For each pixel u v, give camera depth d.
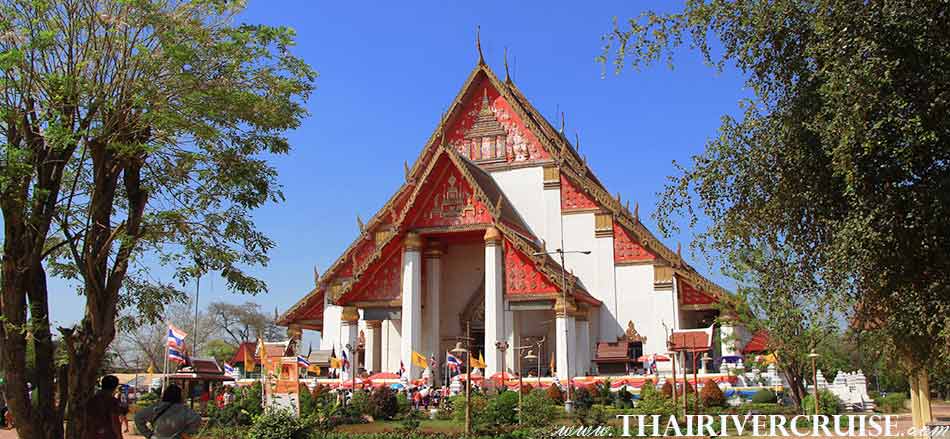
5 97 10.73
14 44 10.67
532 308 34.81
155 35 11.19
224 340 84.88
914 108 8.43
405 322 36.31
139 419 10.45
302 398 24.91
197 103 11.20
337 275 41.41
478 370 35.16
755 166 10.73
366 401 28.30
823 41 9.38
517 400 23.84
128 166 11.65
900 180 8.73
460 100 43.56
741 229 11.09
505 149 42.16
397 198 41.38
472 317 40.31
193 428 10.38
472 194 36.88
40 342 11.14
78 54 10.99
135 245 11.66
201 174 11.99
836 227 9.59
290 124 12.52
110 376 11.40
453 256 41.41
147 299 12.78
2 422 25.39
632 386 33.16
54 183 11.17
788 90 10.27
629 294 37.94
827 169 9.93
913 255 8.94
